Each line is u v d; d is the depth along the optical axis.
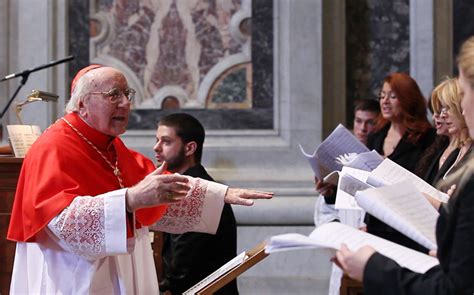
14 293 6.03
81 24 12.09
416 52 12.04
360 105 10.21
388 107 8.71
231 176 11.81
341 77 12.16
